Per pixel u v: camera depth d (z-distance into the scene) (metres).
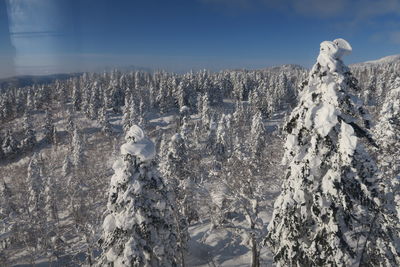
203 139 73.62
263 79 153.25
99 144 88.38
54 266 32.09
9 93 134.50
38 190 45.19
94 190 38.22
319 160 11.12
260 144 40.16
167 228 14.25
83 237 27.27
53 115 119.38
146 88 158.75
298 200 11.35
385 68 164.38
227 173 20.53
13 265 33.88
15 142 91.12
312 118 11.17
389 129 27.95
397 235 13.16
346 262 10.91
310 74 11.60
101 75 182.88
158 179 14.05
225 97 156.75
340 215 11.23
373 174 11.03
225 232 30.73
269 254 26.64
